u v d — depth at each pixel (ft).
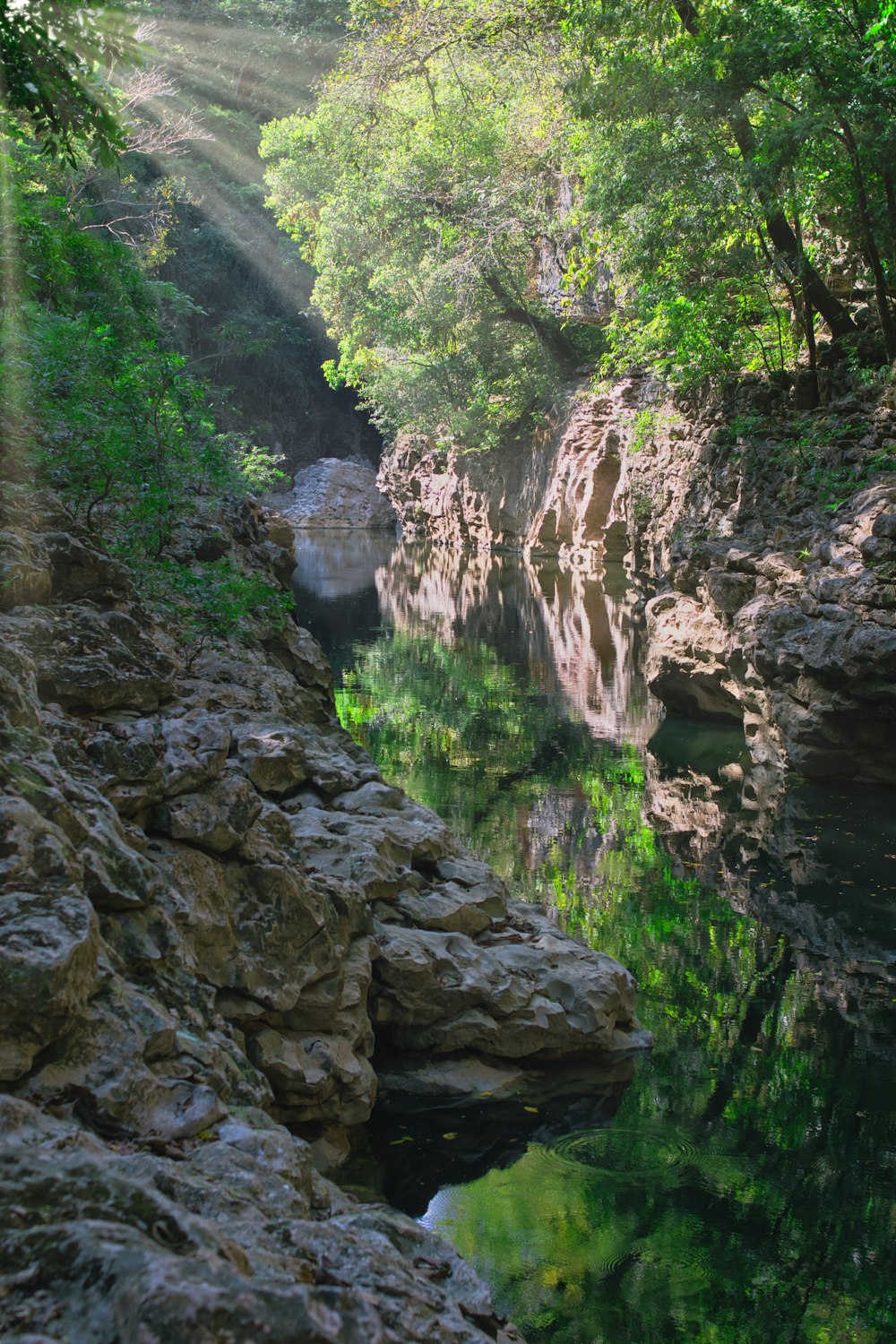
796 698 46.98
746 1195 19.34
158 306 66.69
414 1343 8.93
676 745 52.29
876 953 29.86
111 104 26.50
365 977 21.91
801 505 57.77
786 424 65.82
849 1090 23.13
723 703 56.70
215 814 20.06
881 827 40.27
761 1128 21.58
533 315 128.47
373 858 24.58
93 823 15.78
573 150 82.23
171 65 176.96
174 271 182.09
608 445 114.62
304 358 204.33
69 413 33.91
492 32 96.17
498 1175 19.84
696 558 61.21
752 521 62.49
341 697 62.34
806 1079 23.54
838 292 70.28
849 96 54.08
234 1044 16.02
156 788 19.93
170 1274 7.34
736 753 50.90
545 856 37.22
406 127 121.39
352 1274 9.75
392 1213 12.95
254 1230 9.89
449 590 108.99
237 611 34.99
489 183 114.83
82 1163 8.84
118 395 36.04
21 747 15.62
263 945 19.98
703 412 78.43
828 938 30.78
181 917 18.30
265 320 192.85
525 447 142.00
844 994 27.61
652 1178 19.94
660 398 92.53
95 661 23.57
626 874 35.60
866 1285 17.10
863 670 42.37
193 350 189.06
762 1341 15.74
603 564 119.34
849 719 44.75
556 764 48.88
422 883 25.79
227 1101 14.14
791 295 67.82
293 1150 12.62
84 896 12.98
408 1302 9.60
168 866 19.16
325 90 145.79
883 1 48.47
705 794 44.50
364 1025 21.75
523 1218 18.58
